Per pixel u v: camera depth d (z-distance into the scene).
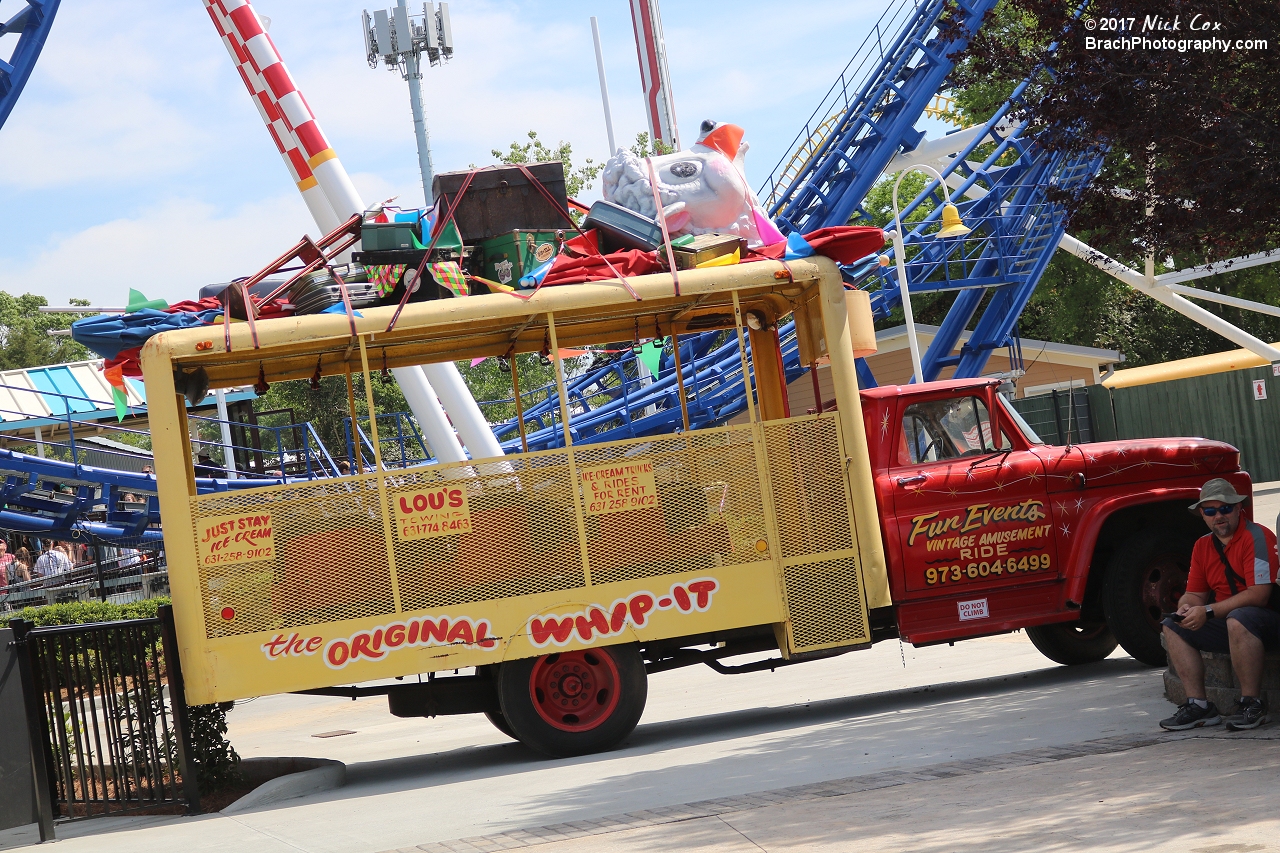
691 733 9.22
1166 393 30.52
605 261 9.07
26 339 79.12
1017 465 9.33
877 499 9.16
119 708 8.39
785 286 9.20
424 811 7.14
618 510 8.67
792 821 5.67
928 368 24.97
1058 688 9.09
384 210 9.79
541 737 8.60
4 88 20.47
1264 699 6.68
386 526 8.41
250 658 8.19
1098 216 8.45
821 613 8.86
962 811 5.50
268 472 23.80
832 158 23.42
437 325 8.66
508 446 21.03
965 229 20.19
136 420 31.98
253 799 8.19
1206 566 7.00
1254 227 7.97
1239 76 7.86
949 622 9.14
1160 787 5.51
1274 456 29.80
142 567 24.56
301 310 8.88
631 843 5.59
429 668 8.37
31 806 7.31
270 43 16.06
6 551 25.09
